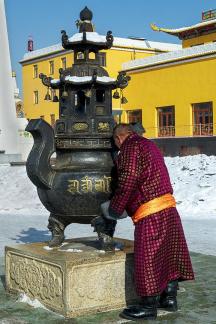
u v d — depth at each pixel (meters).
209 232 10.93
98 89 5.50
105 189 5.20
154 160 4.62
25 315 4.87
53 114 48.19
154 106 38.69
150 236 4.56
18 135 29.70
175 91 37.00
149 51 46.22
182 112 36.53
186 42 43.88
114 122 5.53
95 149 5.41
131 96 40.47
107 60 43.78
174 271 4.76
